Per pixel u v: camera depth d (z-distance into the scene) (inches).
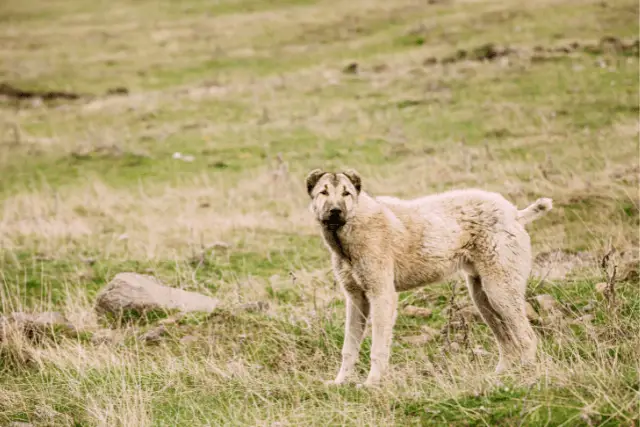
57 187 2770.7
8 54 5012.3
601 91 3053.6
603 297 1305.4
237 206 2369.6
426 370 1136.2
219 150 3031.5
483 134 2824.8
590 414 889.5
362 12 5128.0
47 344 1379.2
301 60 4284.0
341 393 1098.1
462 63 3700.8
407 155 2726.4
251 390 1132.5
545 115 2888.8
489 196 1227.9
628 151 2374.5
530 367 1063.0
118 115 3634.4
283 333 1341.0
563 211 1919.3
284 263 1838.1
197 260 1865.2
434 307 1464.1
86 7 6471.5
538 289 1450.5
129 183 2765.7
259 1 6058.1
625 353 1085.8
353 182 1197.7
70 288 1733.5
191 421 1062.4
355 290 1210.6
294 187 2507.4
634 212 1862.7
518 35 3956.7
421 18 4697.3
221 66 4387.3
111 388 1176.2
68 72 4527.6
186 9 6067.9
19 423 1106.7
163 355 1321.4
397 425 960.9
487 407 954.7
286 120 3292.3
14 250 2015.3
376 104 3341.5
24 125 3607.3
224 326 1402.6
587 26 3902.6
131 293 1551.4
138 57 4756.4
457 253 1206.3
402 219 1214.9
